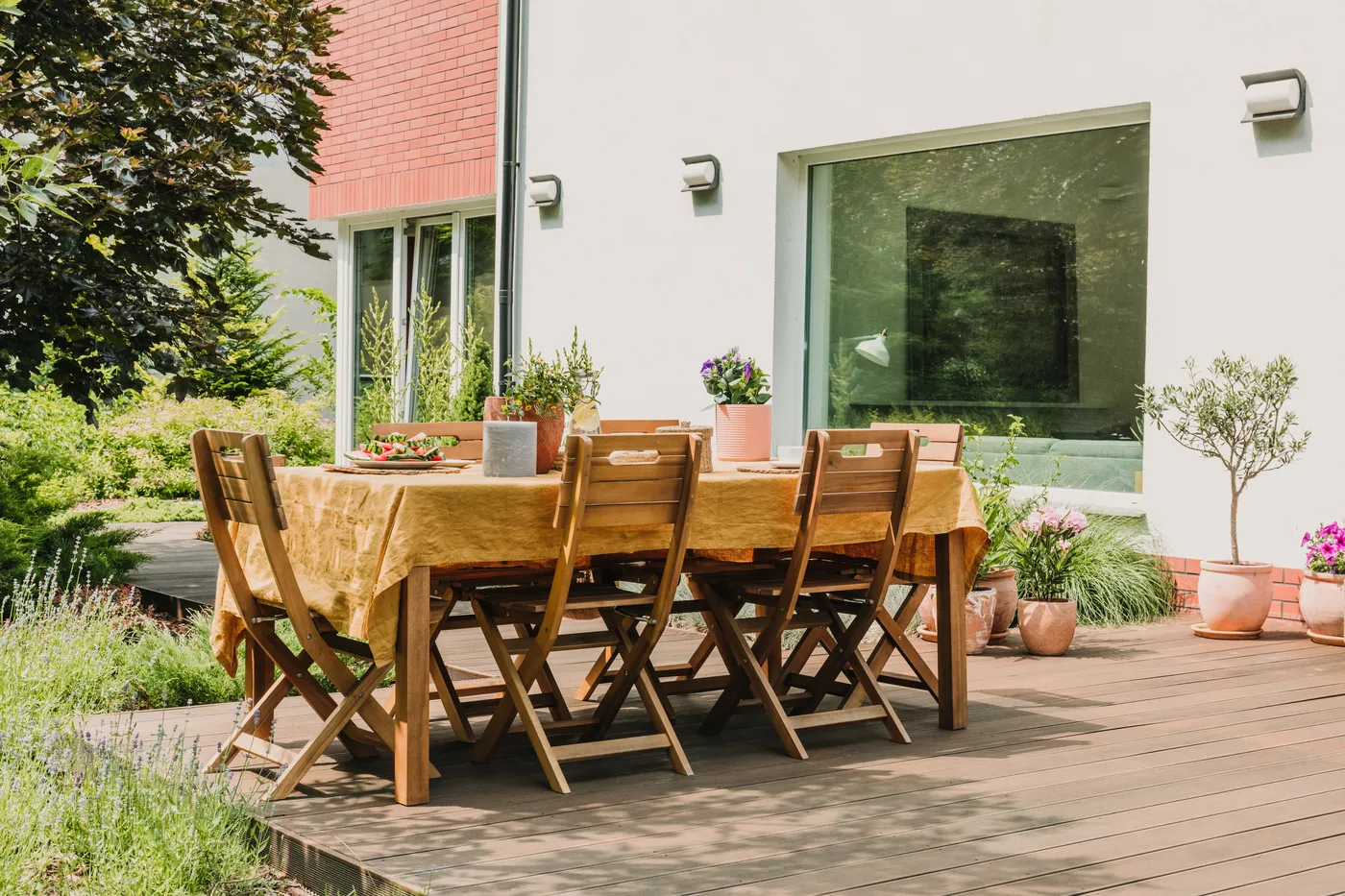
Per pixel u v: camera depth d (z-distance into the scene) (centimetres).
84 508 1255
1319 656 580
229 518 390
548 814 348
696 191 879
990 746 426
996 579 617
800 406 847
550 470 422
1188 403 630
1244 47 647
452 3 1072
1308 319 629
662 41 898
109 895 291
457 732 428
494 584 428
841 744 432
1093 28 700
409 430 518
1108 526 691
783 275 839
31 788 328
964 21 749
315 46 706
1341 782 381
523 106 996
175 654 504
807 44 820
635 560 486
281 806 355
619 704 414
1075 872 301
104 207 611
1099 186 715
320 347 1934
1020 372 749
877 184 809
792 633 626
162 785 329
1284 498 638
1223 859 311
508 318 1007
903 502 435
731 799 365
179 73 687
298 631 368
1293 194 632
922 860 310
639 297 915
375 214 1185
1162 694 504
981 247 763
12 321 623
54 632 472
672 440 388
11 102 605
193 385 679
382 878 296
